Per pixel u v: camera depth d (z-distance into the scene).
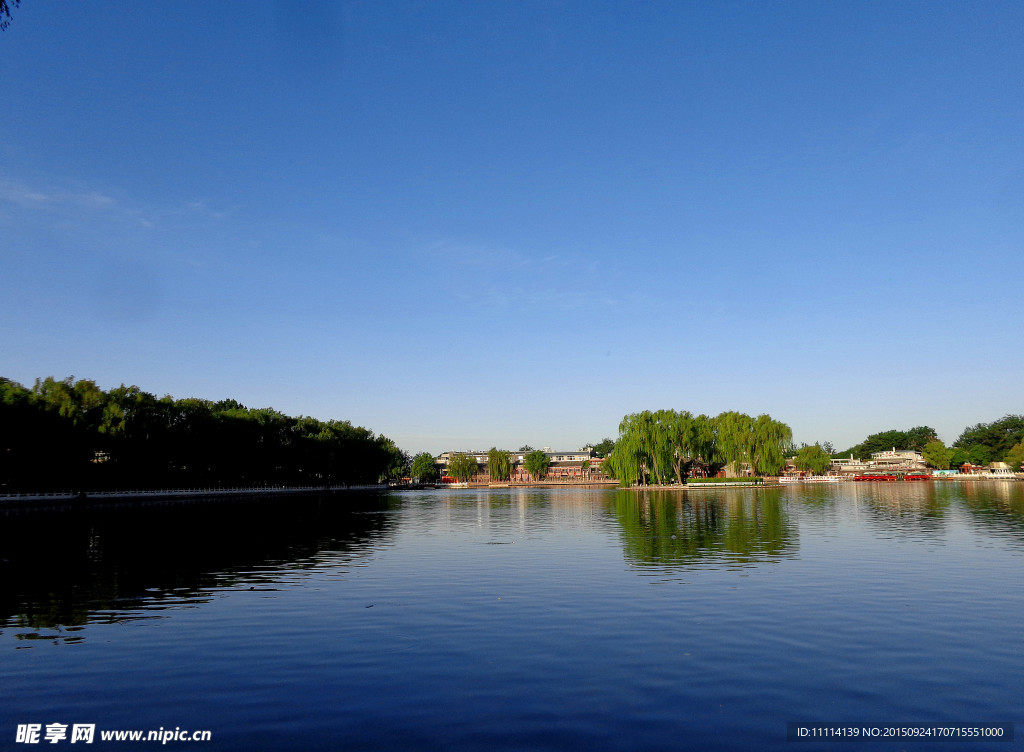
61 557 40.75
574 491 178.88
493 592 28.31
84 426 101.56
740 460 164.12
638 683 16.97
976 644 20.09
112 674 17.84
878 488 152.00
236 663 18.67
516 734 14.06
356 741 13.77
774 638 20.80
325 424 192.38
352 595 27.88
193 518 76.56
